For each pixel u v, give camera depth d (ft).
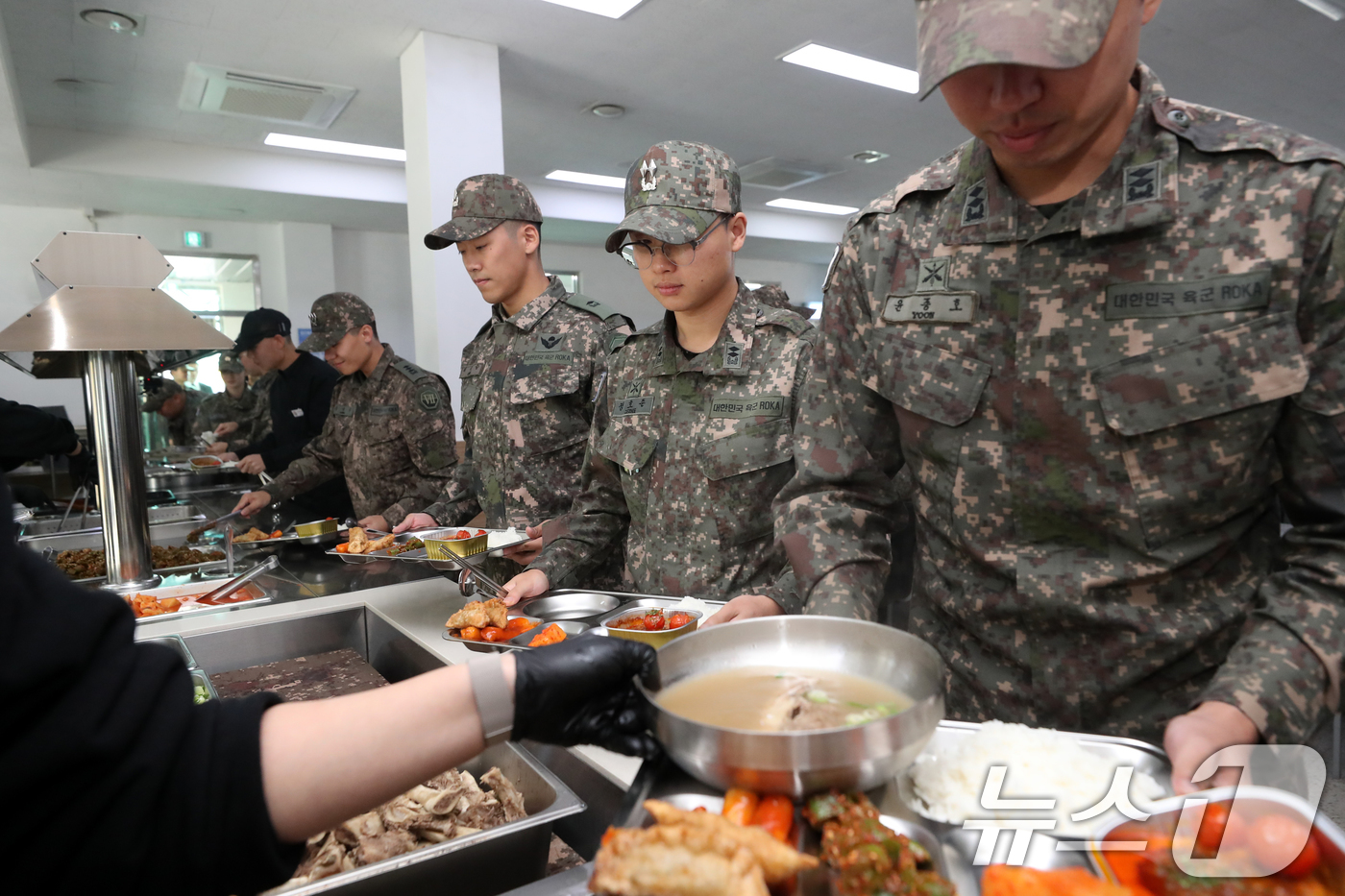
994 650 3.17
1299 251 2.48
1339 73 17.42
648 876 1.52
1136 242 2.72
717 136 21.49
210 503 11.76
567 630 4.36
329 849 2.62
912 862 1.64
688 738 1.79
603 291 36.63
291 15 13.78
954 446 3.11
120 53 15.02
